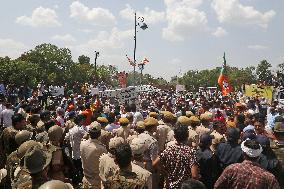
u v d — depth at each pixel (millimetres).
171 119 10023
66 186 3129
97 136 7367
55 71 109188
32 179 4168
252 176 4824
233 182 4906
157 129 9625
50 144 6578
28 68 68938
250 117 10984
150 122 8219
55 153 6270
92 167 7258
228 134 6719
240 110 14812
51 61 109312
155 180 7613
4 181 5363
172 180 6082
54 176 6152
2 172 5457
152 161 7613
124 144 4762
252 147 4930
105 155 6297
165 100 26719
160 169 6996
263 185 4785
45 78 78938
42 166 4156
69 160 6785
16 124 8172
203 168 6695
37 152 4215
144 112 17875
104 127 9711
